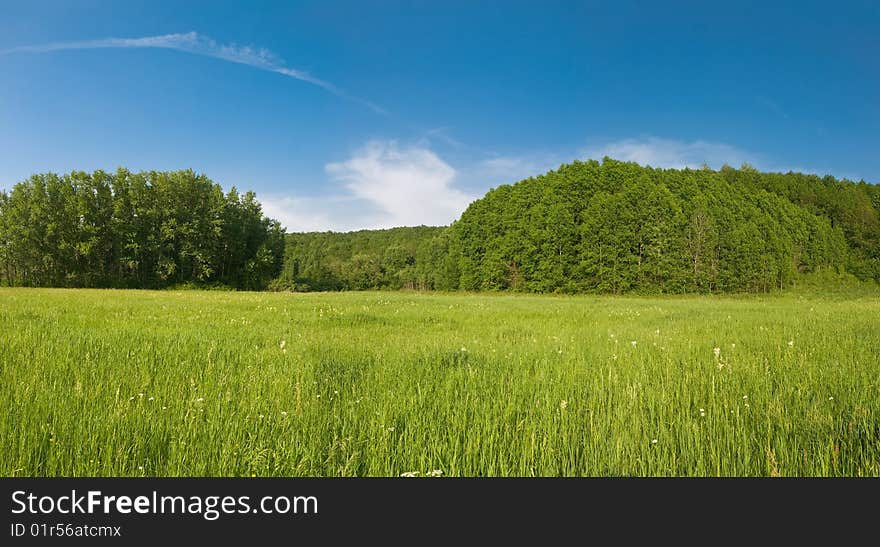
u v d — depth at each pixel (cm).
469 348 765
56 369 521
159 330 905
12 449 299
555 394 460
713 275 5856
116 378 483
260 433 335
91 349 652
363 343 800
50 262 5584
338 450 323
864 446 351
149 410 384
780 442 341
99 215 5781
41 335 775
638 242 5719
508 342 841
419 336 920
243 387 475
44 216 5528
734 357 654
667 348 740
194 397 412
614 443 338
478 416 386
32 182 5631
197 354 654
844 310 1786
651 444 342
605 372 568
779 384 503
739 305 2416
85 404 386
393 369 572
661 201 5803
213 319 1164
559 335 955
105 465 288
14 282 5622
